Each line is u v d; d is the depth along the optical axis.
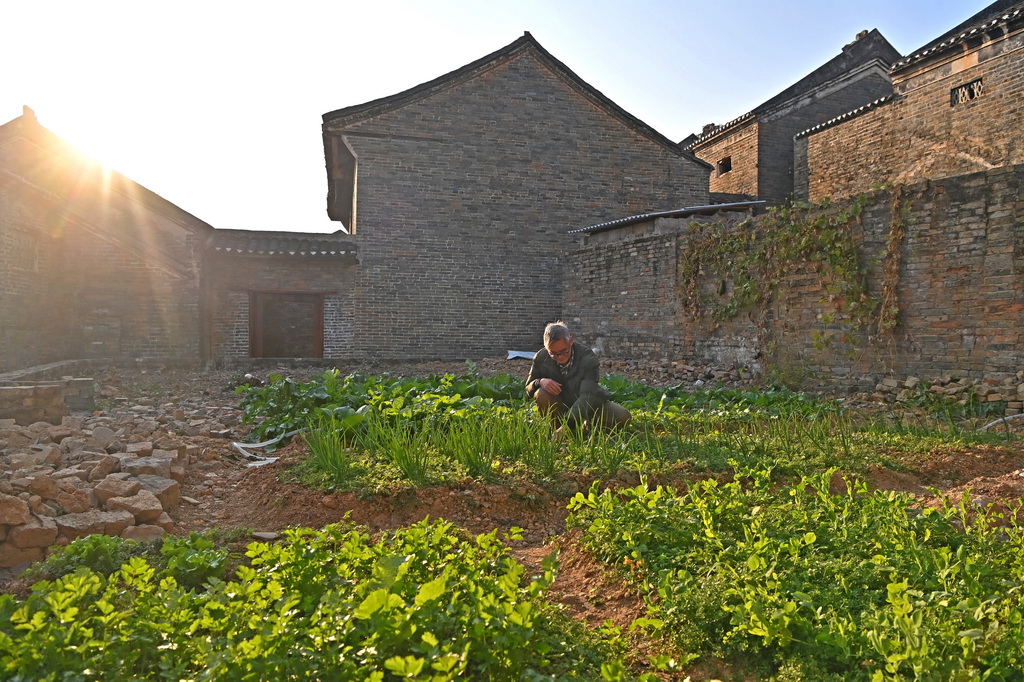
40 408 7.63
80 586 2.70
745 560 3.34
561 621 3.09
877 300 10.62
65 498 4.24
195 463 6.08
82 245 16.61
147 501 4.36
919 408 9.49
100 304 16.72
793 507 4.23
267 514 4.72
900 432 7.32
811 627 2.74
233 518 4.75
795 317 11.90
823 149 22.19
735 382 12.85
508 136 20.16
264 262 18.55
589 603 3.49
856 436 6.88
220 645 2.37
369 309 19.17
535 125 20.33
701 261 13.84
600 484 5.24
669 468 5.57
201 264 17.61
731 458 5.70
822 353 11.42
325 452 5.57
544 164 20.38
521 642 2.43
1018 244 9.09
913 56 18.59
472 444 5.71
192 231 17.45
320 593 2.90
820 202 11.53
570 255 17.80
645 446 6.23
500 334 20.00
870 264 10.74
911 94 18.88
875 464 5.77
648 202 21.08
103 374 13.25
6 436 6.15
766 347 12.38
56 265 16.27
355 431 6.50
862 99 24.97
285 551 3.10
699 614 2.95
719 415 8.17
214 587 2.86
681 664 2.76
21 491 4.14
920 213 10.10
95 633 2.59
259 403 8.55
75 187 16.77
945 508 3.86
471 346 19.80
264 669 2.22
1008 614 2.55
